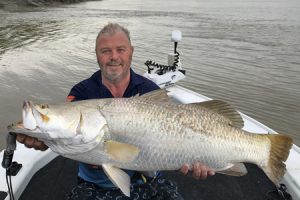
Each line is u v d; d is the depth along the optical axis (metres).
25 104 0.75
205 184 1.24
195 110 0.85
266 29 6.92
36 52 4.85
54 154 1.32
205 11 11.17
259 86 3.45
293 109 2.91
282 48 5.20
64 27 7.23
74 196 0.96
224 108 0.87
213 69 4.00
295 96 3.16
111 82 0.99
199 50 4.97
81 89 1.01
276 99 3.13
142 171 0.91
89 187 0.96
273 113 2.86
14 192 1.04
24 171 1.14
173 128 0.82
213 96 3.17
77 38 5.97
